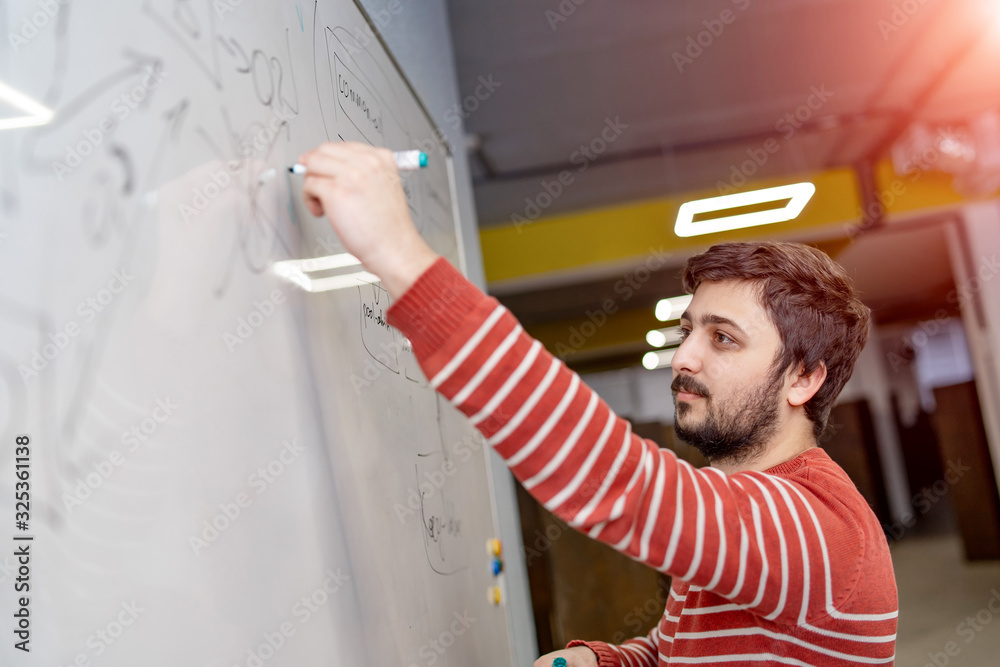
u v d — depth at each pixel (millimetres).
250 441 508
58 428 340
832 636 649
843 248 5445
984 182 4367
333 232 740
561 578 3105
